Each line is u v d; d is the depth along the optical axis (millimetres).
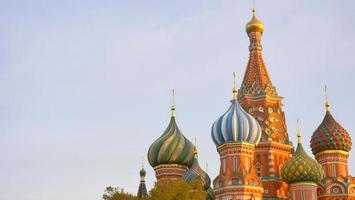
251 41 102875
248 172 81938
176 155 97938
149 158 100625
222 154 84875
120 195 63750
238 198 79562
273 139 93188
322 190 90688
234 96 88500
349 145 94438
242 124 84375
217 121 87125
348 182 90375
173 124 101812
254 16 104250
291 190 86438
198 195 63344
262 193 82250
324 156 93500
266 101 96125
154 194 62438
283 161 92938
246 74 100375
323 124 95625
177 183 63219
